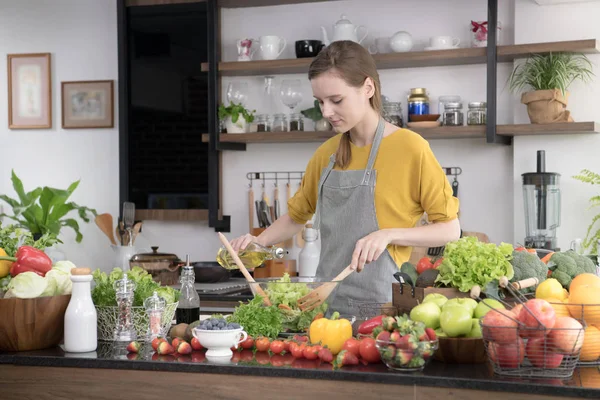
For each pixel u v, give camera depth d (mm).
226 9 5176
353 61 2736
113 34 5391
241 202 5234
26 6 5523
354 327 2510
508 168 4715
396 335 1916
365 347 2000
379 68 4895
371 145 2959
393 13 4875
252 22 5137
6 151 5598
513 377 1850
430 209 2875
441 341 2004
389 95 4898
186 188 5215
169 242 5375
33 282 2271
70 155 5496
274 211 5164
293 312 2414
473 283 2176
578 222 4512
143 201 5285
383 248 2578
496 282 2148
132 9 5238
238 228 5250
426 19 4816
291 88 4797
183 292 2594
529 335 1833
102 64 5418
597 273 2715
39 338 2271
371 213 2932
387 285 2877
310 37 5035
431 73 4828
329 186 3023
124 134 5238
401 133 2922
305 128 5062
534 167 4582
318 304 2438
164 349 2172
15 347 2254
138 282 2473
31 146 5555
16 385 2184
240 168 5234
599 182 4371
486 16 4719
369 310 2605
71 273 2248
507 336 1839
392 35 4824
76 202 5480
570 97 4508
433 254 3668
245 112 4957
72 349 2219
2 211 5566
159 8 5199
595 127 4316
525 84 4559
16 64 5535
